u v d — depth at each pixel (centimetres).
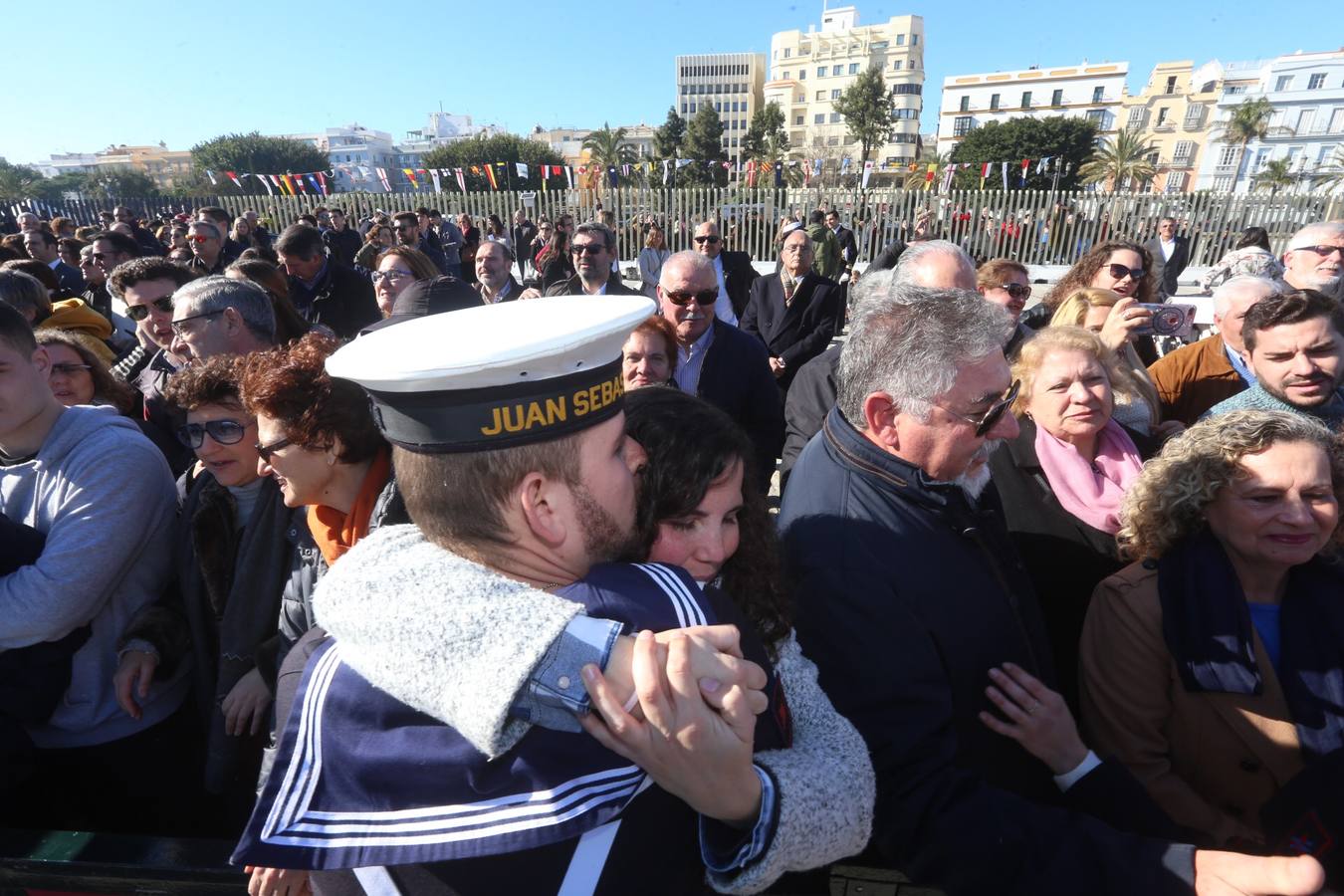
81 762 174
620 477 74
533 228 1433
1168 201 1423
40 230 705
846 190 1533
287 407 119
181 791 189
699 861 75
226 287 240
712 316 319
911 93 8562
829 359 283
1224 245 1416
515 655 59
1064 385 183
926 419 118
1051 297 335
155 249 1127
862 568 115
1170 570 142
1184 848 95
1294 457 129
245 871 128
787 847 71
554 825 62
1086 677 153
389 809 65
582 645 61
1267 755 135
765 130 6203
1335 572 138
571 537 71
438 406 66
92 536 154
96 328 340
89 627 168
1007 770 129
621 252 1562
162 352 300
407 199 1728
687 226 1499
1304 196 1388
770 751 79
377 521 118
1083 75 7300
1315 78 6088
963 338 116
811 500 128
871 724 107
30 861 132
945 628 118
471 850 62
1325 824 112
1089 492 186
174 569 179
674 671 60
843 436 130
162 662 171
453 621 61
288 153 6053
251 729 153
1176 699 142
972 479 131
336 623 66
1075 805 120
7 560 150
